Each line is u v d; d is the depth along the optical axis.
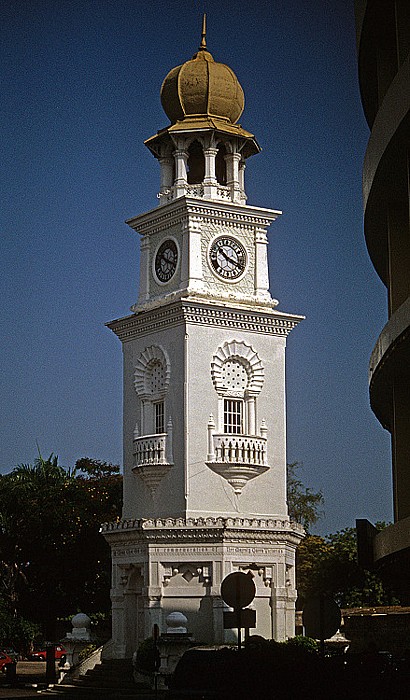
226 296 68.06
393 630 66.06
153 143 71.12
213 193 69.12
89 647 69.44
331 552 95.69
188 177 72.19
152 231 70.69
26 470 80.19
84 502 76.69
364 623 67.75
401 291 29.05
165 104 70.62
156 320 68.12
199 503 65.31
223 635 62.22
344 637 65.94
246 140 70.12
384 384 30.61
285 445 68.44
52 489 76.69
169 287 68.88
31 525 75.38
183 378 66.12
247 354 68.00
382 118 25.34
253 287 69.69
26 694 62.31
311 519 99.31
